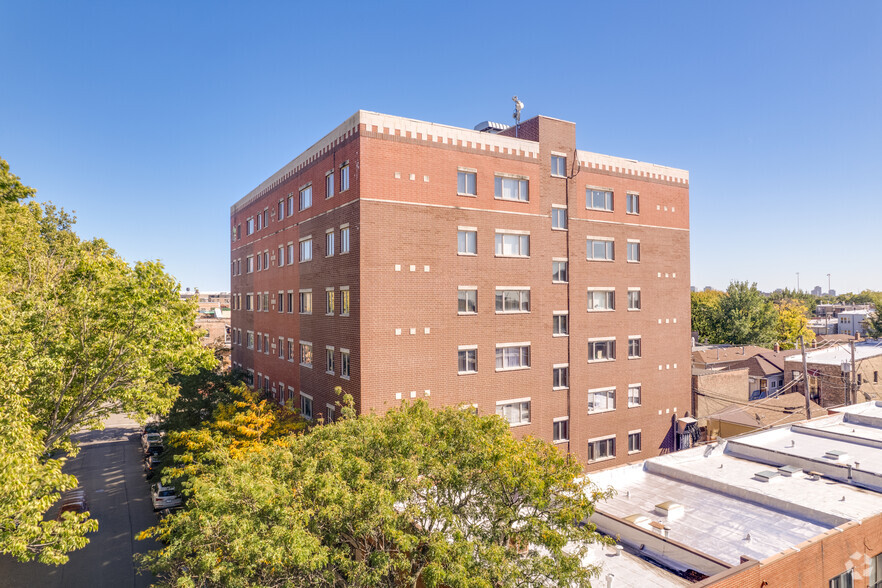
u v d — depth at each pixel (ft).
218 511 40.75
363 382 88.07
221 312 309.22
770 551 53.52
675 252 129.29
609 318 116.57
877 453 85.56
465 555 39.91
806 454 84.89
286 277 125.39
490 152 101.14
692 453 84.53
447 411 56.75
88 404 69.15
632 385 120.06
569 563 40.55
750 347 208.64
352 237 91.09
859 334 324.80
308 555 38.42
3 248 77.00
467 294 98.17
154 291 66.54
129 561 93.91
